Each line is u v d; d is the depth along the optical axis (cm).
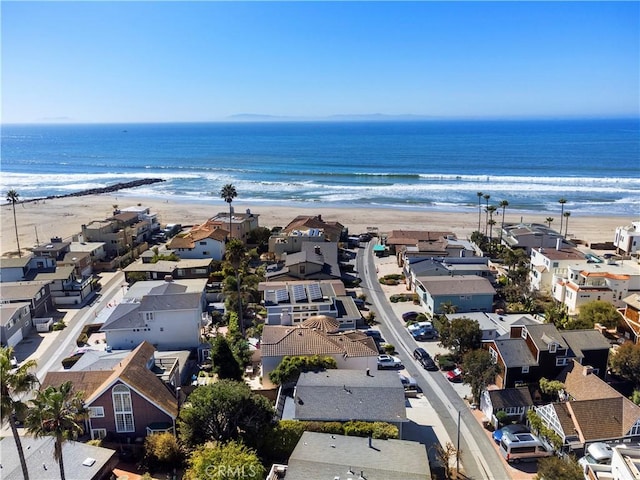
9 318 6225
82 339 6381
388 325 6962
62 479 3256
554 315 6556
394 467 3459
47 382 4528
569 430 4162
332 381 4619
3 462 3612
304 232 9881
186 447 4009
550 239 10094
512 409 4606
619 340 6244
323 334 5472
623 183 19362
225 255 9238
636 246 10062
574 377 4869
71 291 7750
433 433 4516
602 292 6906
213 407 3934
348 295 7781
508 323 6375
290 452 4009
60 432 3136
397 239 10425
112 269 9438
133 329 6059
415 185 19412
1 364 2989
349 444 3766
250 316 6981
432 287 7194
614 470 3581
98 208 15750
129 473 3884
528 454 4125
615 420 4216
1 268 7650
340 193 17938
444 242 9631
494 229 12331
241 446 3628
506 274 8675
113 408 4191
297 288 7069
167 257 8894
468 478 3925
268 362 5138
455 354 5769
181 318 6088
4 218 14250
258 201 16750
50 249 8756
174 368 5081
